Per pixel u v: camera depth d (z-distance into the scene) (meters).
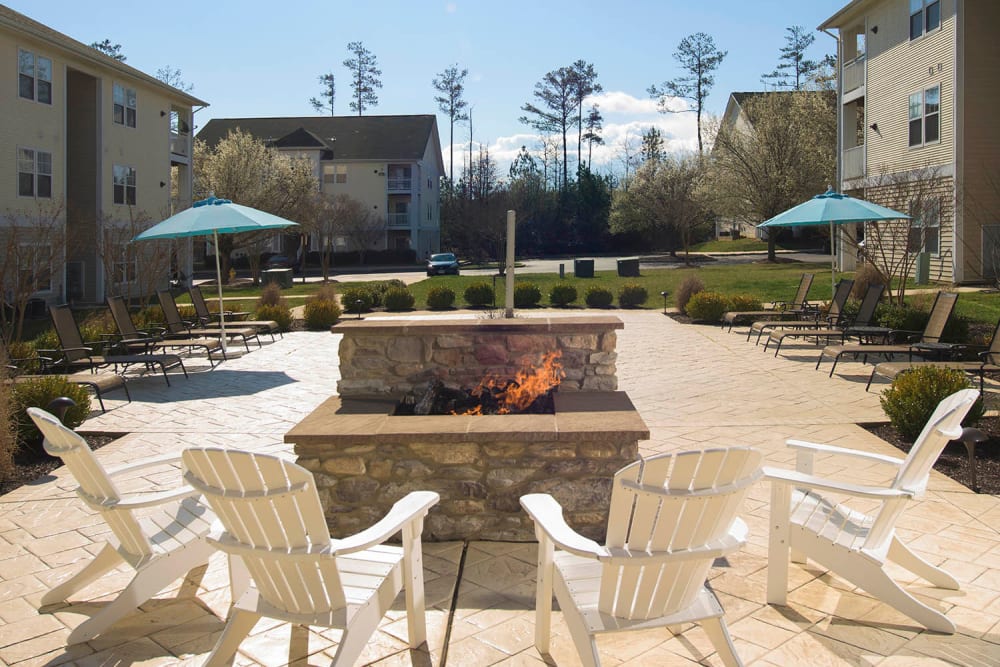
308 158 44.00
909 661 3.01
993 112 18.48
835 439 6.53
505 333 5.20
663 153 50.56
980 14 18.34
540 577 3.12
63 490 5.45
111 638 3.34
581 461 4.18
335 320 16.83
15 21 20.11
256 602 2.90
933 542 4.24
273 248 45.69
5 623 3.50
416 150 48.25
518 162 64.06
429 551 4.17
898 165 21.42
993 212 18.62
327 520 4.27
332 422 4.43
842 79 25.11
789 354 11.64
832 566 3.39
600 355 5.22
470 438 4.12
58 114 22.27
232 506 2.73
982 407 6.23
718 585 3.74
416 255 48.66
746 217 35.19
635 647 3.17
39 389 6.71
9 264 16.59
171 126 30.02
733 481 2.64
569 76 58.97
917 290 17.88
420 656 3.12
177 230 11.23
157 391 9.41
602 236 53.75
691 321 16.44
